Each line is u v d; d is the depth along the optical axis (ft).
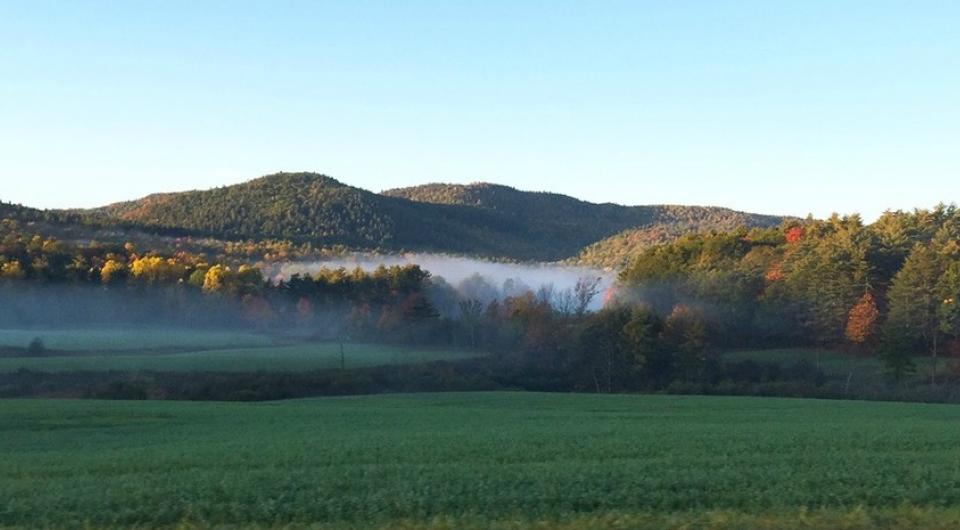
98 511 46.39
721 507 45.68
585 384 218.38
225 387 188.44
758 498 47.60
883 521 40.45
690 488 51.44
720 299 260.01
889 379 200.54
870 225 285.43
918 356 220.43
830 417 126.21
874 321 227.40
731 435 89.30
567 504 46.24
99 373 193.88
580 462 66.13
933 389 187.83
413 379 207.31
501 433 94.89
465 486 52.34
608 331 220.43
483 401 167.32
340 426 112.16
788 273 256.11
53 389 179.32
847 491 49.37
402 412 137.80
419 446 80.23
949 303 214.90
